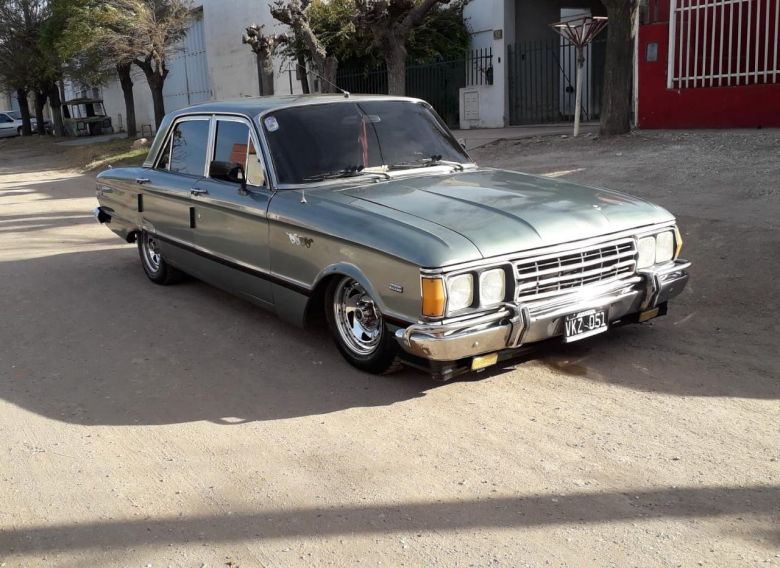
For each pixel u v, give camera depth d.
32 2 34.25
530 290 4.39
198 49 33.06
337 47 22.27
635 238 4.84
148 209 7.13
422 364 4.45
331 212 4.82
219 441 4.20
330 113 5.76
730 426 4.08
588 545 3.10
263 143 5.47
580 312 4.51
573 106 19.72
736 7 12.34
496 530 3.24
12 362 5.62
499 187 5.19
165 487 3.73
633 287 4.84
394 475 3.73
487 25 20.83
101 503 3.60
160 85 27.45
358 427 4.28
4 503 3.65
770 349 5.12
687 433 4.03
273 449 4.07
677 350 5.20
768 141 10.72
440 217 4.53
